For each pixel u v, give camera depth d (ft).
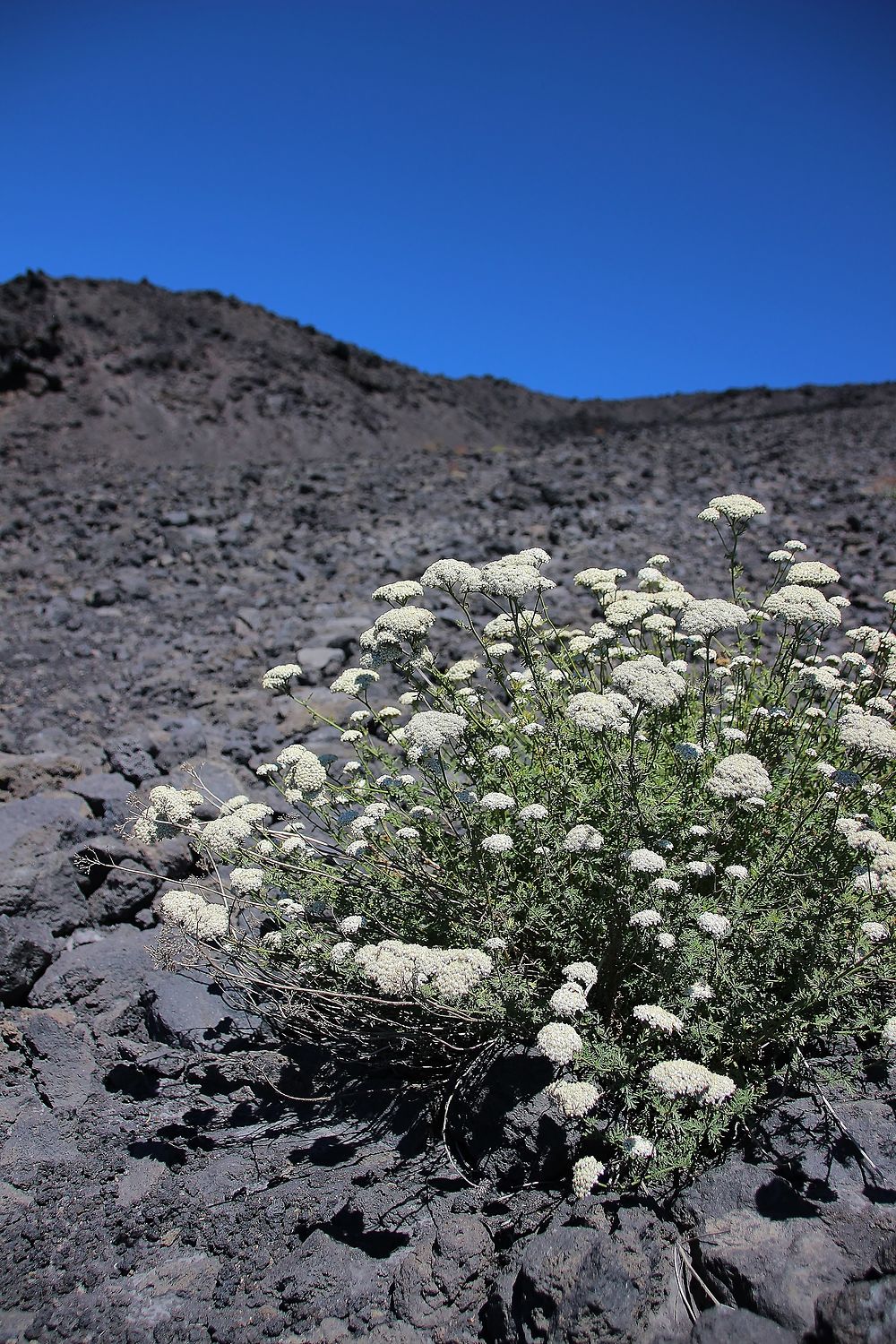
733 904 12.28
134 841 19.39
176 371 209.56
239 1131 13.47
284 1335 9.89
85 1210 12.15
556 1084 10.27
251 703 29.81
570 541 46.03
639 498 56.75
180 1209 11.87
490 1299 9.82
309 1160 12.57
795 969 12.35
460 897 13.79
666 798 13.23
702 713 16.11
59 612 40.45
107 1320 10.36
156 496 65.87
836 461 71.67
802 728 16.48
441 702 17.15
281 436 201.16
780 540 45.11
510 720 17.53
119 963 17.06
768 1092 11.82
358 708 27.78
